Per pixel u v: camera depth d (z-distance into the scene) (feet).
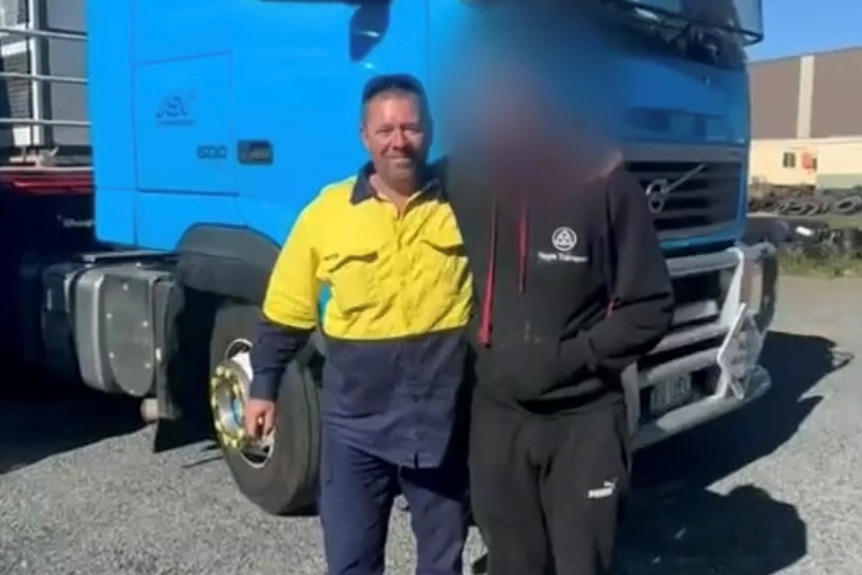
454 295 9.50
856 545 14.23
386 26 12.56
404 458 9.66
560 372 8.91
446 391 9.62
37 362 20.02
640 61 13.51
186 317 16.06
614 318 8.82
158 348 16.53
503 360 9.05
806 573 13.34
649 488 16.66
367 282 9.40
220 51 14.70
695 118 14.93
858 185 90.27
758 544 14.30
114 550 13.84
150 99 15.97
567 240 8.77
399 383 9.57
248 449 15.30
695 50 14.88
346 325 9.55
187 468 17.20
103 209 17.19
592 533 9.20
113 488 16.25
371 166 9.60
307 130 13.58
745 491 16.46
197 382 16.53
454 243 9.39
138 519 14.96
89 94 17.52
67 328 18.72
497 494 9.43
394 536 14.29
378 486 10.03
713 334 15.62
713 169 15.61
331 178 13.35
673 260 14.87
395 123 9.07
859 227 50.88
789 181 100.48
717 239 15.81
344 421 9.78
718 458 18.19
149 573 13.14
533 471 9.38
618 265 8.85
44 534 14.38
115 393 19.03
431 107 11.28
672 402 15.17
